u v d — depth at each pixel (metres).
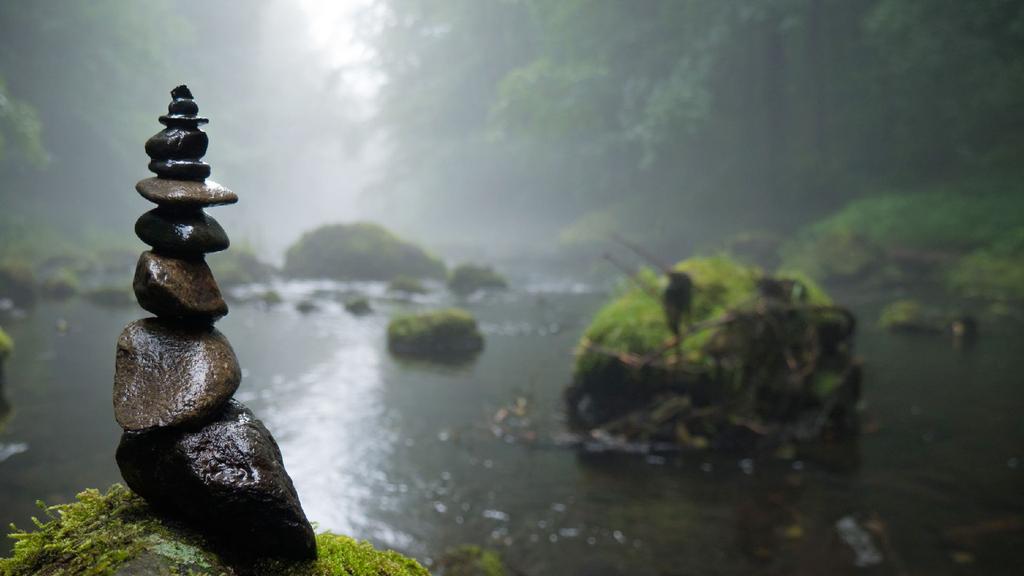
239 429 1.35
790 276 8.08
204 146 1.47
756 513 4.92
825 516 4.85
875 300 15.45
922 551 4.36
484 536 4.64
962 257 17.80
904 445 6.23
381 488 5.43
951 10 21.77
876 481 5.43
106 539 1.28
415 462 5.98
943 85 24.28
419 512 5.00
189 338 1.40
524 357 10.22
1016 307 13.86
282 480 1.36
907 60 22.23
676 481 5.52
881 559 4.25
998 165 22.55
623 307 7.54
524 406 7.55
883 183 25.19
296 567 1.37
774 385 6.47
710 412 6.34
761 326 6.49
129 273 22.59
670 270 6.58
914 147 25.12
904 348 10.36
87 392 7.75
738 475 5.61
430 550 4.42
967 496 5.15
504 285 18.80
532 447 6.33
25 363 9.16
